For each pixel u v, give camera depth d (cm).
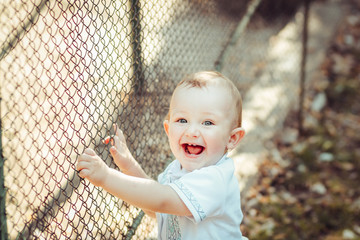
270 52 493
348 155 406
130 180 126
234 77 378
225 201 141
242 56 429
